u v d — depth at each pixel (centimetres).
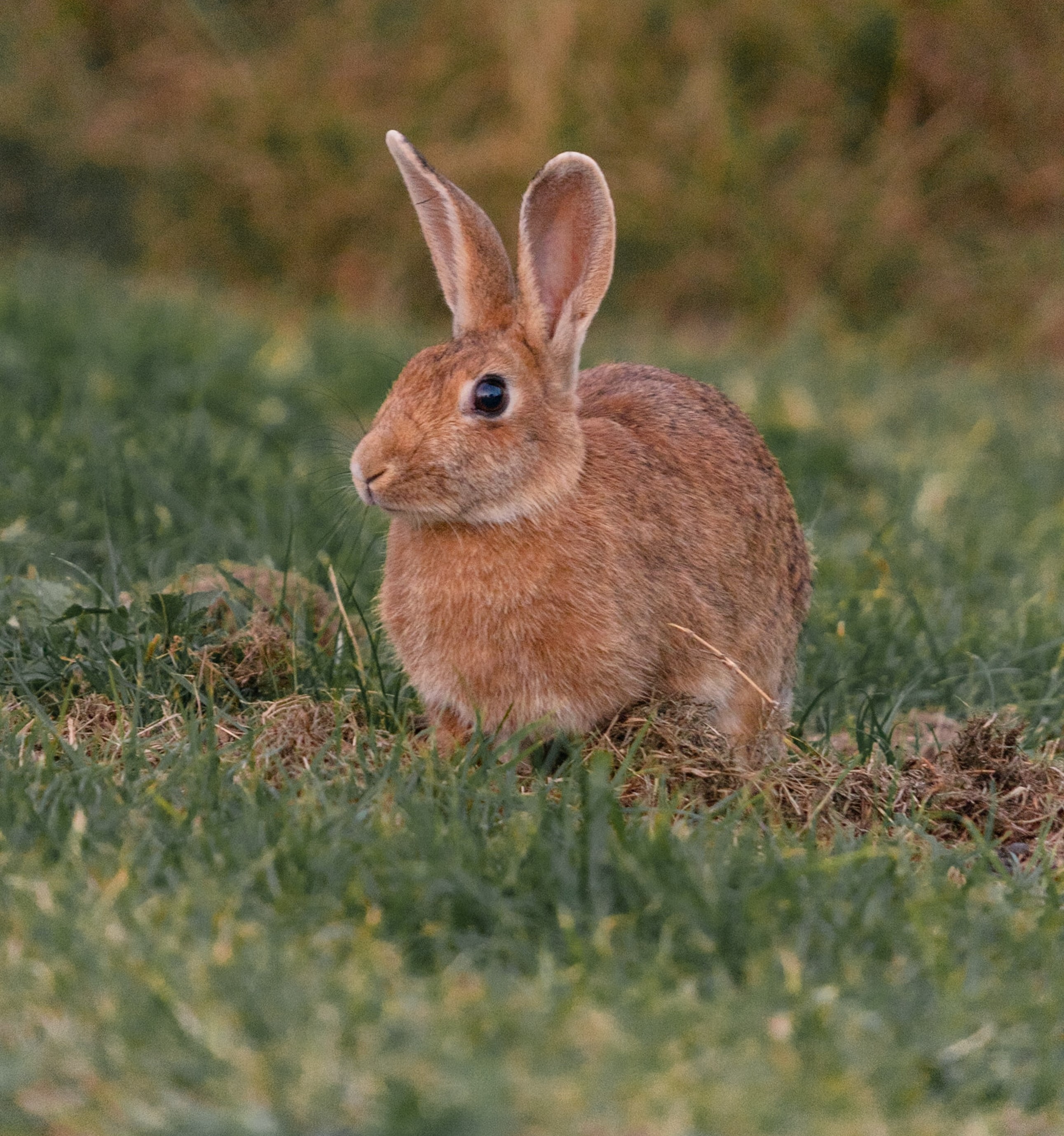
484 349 797
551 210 832
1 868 603
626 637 809
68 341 1698
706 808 775
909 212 2923
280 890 606
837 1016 538
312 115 2981
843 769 820
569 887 622
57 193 3030
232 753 789
